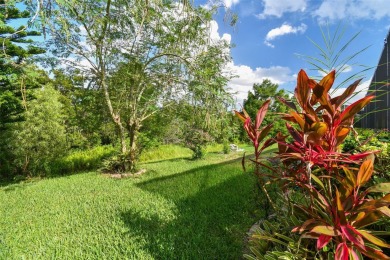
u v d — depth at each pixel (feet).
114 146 40.37
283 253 4.88
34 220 12.73
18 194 19.30
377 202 3.59
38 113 28.09
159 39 25.61
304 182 5.01
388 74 27.66
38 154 29.07
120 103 29.73
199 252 8.44
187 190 17.29
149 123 37.65
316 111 4.66
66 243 9.77
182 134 45.06
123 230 10.68
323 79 4.08
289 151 5.34
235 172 22.70
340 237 3.89
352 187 3.90
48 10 6.11
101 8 21.27
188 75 24.47
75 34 22.70
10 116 25.02
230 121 22.12
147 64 26.63
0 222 12.60
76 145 38.99
